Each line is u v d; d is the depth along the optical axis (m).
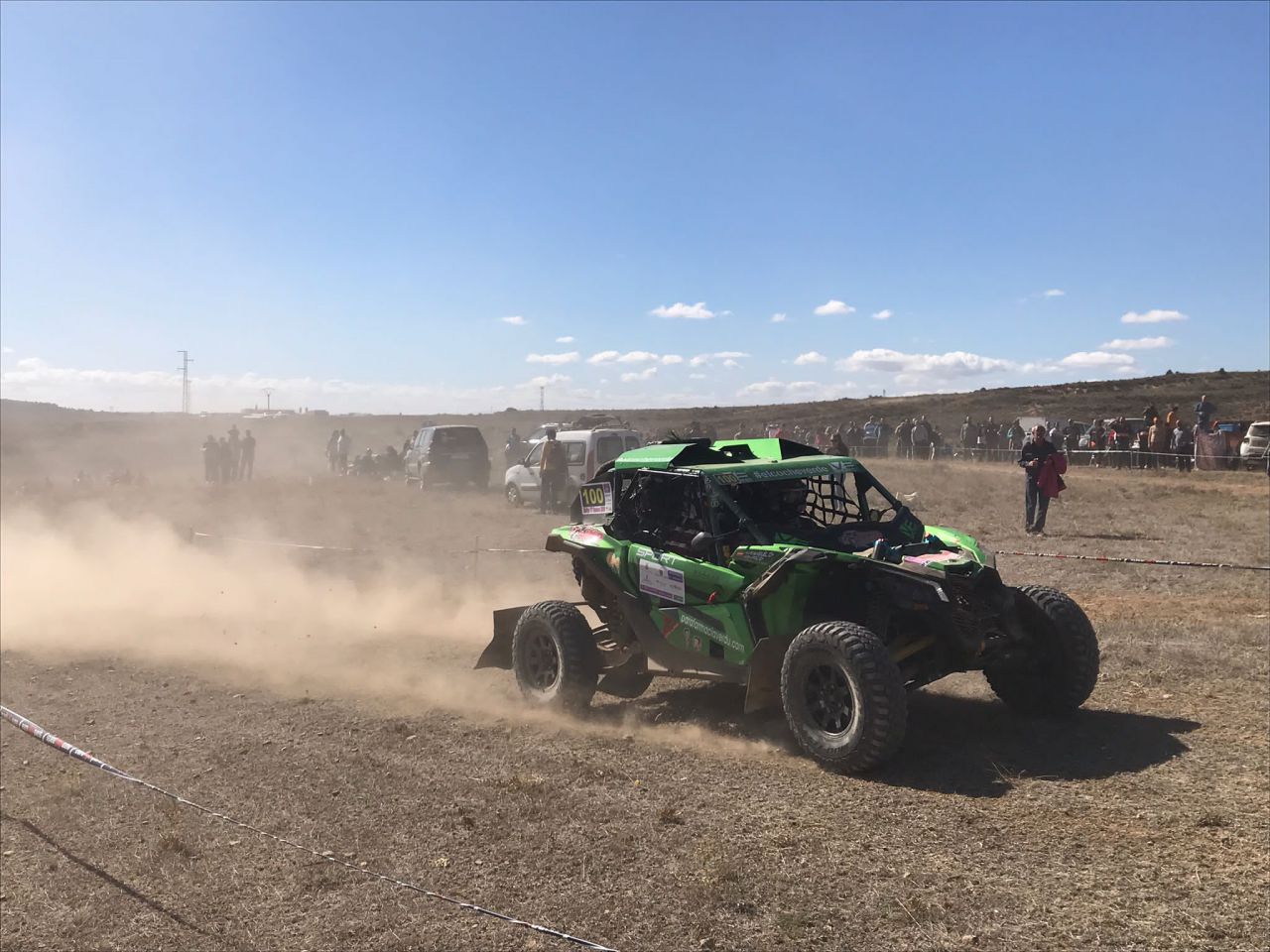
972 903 3.74
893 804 4.79
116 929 4.14
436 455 26.39
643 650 6.88
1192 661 7.23
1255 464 27.09
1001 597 5.68
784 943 3.54
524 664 7.20
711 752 5.84
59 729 7.24
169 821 5.20
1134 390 61.22
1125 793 4.76
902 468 30.84
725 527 6.30
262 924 4.04
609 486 7.36
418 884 4.25
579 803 5.04
